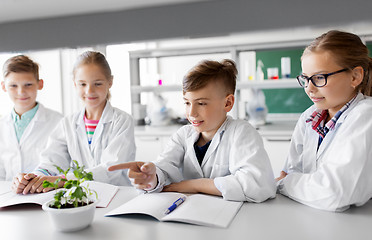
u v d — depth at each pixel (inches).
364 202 30.9
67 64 126.9
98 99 51.0
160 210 29.4
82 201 27.8
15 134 61.2
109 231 25.8
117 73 125.8
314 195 30.8
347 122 34.3
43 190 37.8
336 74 32.1
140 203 31.4
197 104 37.8
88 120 54.1
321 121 40.0
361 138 31.0
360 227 25.3
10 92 59.1
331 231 24.6
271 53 113.4
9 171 61.0
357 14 13.9
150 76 125.0
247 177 33.4
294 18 14.7
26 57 60.1
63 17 17.7
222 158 40.2
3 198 36.0
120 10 16.8
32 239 24.9
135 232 25.4
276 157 97.5
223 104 39.2
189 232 25.0
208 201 31.7
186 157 42.6
